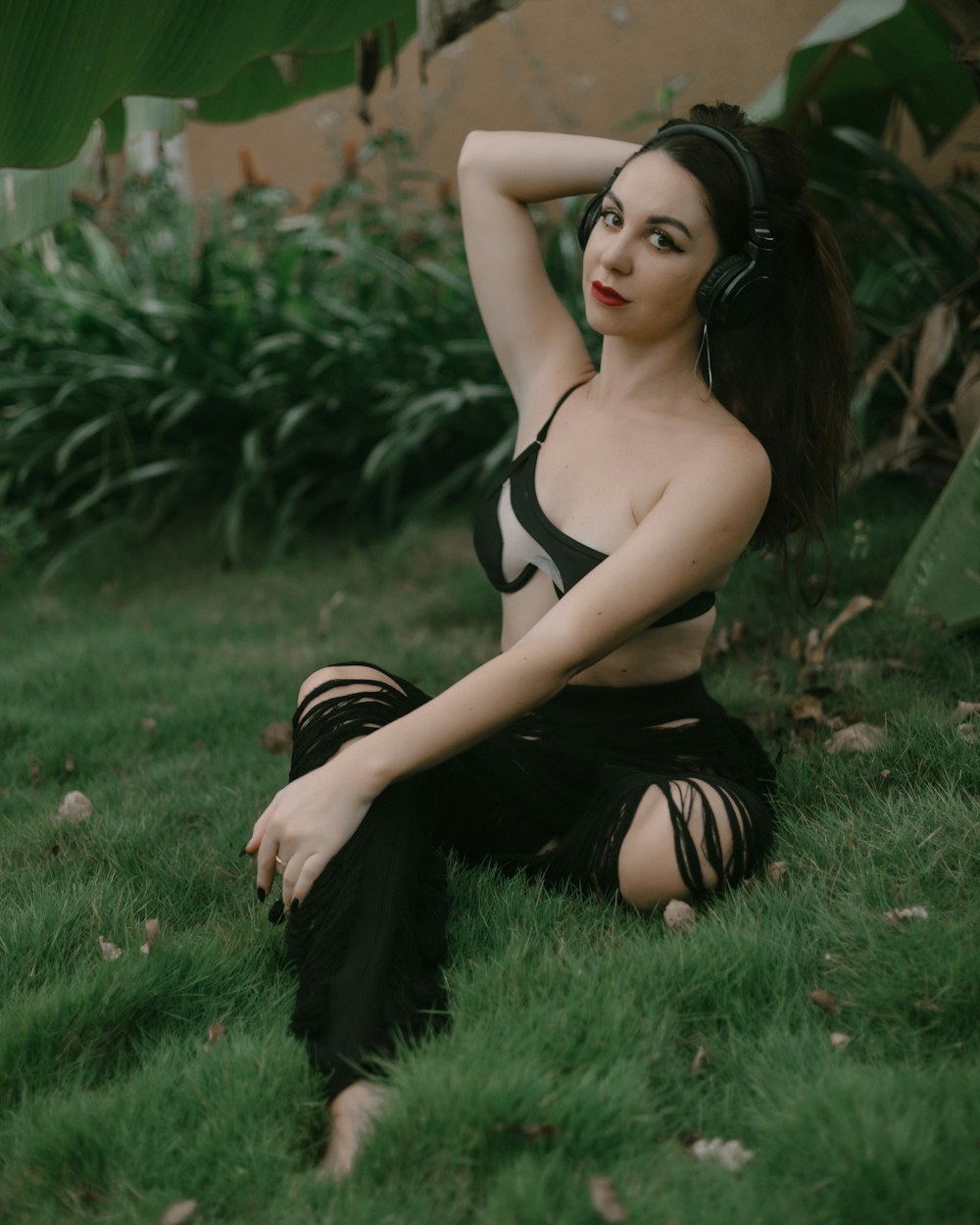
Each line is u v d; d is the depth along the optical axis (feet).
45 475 18.25
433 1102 4.70
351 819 5.55
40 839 7.91
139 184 18.71
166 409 17.17
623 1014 5.29
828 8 16.11
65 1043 5.50
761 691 9.41
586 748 6.51
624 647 6.36
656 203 5.77
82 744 9.91
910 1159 4.35
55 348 17.90
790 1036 5.25
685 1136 4.84
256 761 9.24
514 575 6.51
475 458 17.02
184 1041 5.64
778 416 6.64
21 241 9.78
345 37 7.93
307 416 16.97
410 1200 4.45
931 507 12.53
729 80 17.16
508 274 7.02
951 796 6.91
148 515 17.51
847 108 13.12
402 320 16.85
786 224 6.05
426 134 19.99
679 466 5.96
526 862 6.66
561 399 6.68
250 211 18.81
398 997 5.31
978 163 15.70
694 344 6.20
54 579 16.06
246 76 10.09
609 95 18.25
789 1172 4.49
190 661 12.26
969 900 6.02
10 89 7.27
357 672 6.43
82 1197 4.71
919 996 5.36
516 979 5.68
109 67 7.38
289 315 17.10
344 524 16.74
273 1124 4.92
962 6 8.69
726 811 6.05
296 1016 5.28
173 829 8.02
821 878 6.35
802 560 7.13
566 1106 4.74
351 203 19.76
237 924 6.62
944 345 10.74
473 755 6.37
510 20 18.92
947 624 9.51
